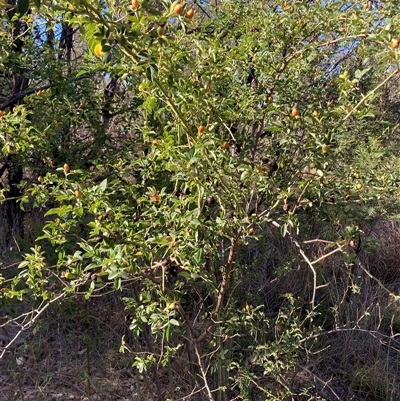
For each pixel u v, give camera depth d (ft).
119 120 9.43
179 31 5.90
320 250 10.73
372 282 13.34
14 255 8.76
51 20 7.41
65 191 5.88
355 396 10.55
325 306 11.32
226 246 8.58
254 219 6.54
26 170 11.16
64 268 7.96
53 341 10.12
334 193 7.55
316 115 6.34
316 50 7.54
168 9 4.66
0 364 9.87
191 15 4.68
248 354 9.61
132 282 7.34
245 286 10.31
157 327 6.21
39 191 6.60
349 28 6.97
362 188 7.06
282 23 7.17
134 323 6.34
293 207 6.86
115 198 7.20
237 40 7.54
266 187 6.24
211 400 7.35
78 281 6.44
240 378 7.79
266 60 7.14
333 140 6.97
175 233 5.64
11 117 6.93
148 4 4.49
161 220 5.99
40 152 8.58
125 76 6.07
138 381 9.07
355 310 11.67
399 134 12.85
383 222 15.07
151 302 6.72
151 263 6.41
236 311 7.95
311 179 6.54
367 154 8.42
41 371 9.57
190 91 6.22
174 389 9.62
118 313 9.86
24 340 9.01
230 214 6.84
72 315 8.97
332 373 10.94
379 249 14.33
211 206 7.43
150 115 8.06
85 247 5.92
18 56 9.55
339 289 11.73
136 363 7.23
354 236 6.84
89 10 4.49
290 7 7.14
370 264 14.60
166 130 6.74
